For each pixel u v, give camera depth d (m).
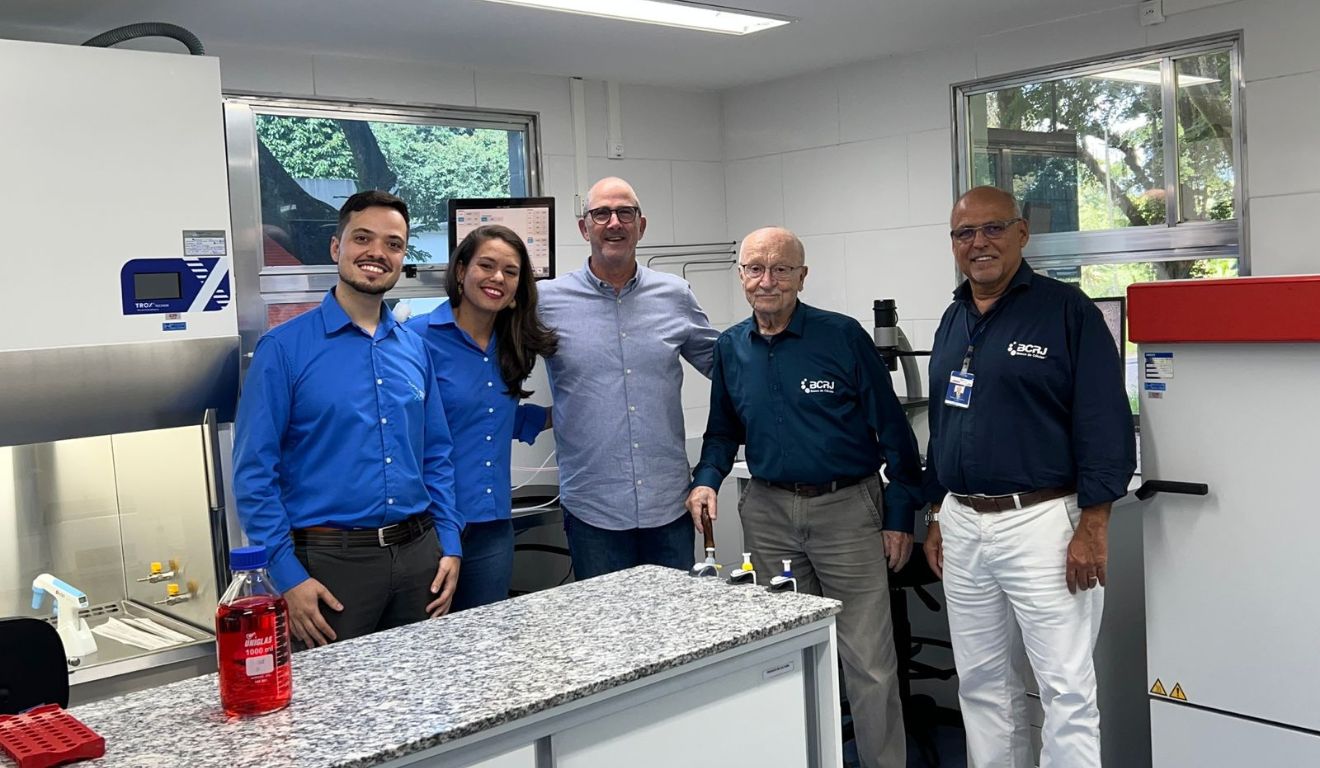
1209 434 2.49
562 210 4.44
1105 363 2.50
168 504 2.93
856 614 2.94
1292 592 2.39
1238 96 3.43
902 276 4.36
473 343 2.75
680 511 3.07
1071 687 2.54
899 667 3.54
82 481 2.93
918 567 3.41
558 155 4.42
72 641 2.74
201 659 2.77
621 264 3.02
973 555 2.68
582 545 3.04
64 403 2.61
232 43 3.57
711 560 2.17
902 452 2.95
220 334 2.76
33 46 2.46
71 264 2.54
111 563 2.98
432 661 1.69
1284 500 2.39
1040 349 2.53
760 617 1.82
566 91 4.44
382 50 3.78
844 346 2.90
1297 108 3.28
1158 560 2.60
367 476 2.42
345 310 2.50
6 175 2.45
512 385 2.81
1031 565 2.57
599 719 1.58
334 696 1.55
